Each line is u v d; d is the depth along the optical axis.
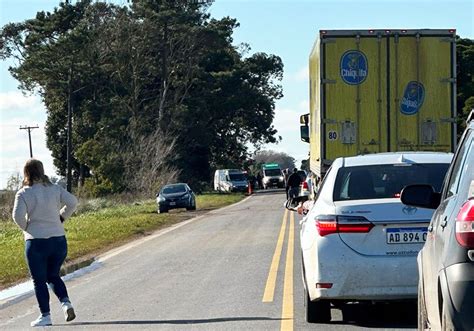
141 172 163.00
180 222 95.50
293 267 45.19
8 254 57.28
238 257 51.41
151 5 198.38
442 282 16.36
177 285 40.22
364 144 53.88
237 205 138.62
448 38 53.88
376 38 53.91
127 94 197.25
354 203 27.08
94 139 176.75
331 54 53.97
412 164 29.27
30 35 182.00
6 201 110.00
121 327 29.86
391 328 28.20
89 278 45.12
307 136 75.38
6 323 32.19
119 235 74.88
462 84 131.75
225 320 30.45
